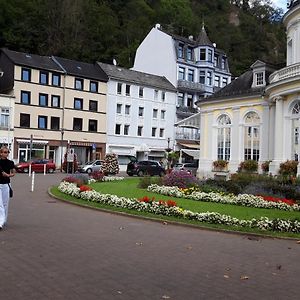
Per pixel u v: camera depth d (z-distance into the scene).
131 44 73.44
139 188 21.05
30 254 7.66
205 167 31.42
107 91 55.81
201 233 10.84
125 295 5.62
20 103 48.56
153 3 84.69
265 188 18.69
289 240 10.37
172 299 5.54
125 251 8.28
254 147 28.66
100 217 12.87
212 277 6.69
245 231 10.98
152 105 60.34
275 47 84.88
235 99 29.77
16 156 48.06
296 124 24.27
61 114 51.88
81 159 54.09
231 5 95.00
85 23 71.06
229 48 80.81
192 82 63.88
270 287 6.27
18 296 5.42
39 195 19.14
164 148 61.72
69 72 52.25
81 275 6.46
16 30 63.19
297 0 26.41
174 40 63.19
